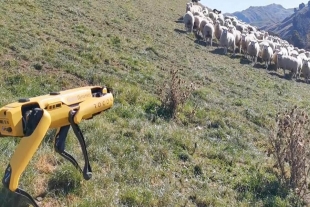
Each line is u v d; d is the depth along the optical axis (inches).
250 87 661.3
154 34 852.6
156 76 530.0
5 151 239.0
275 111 543.8
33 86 375.9
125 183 251.4
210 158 327.6
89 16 763.4
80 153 265.4
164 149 307.3
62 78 418.6
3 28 511.5
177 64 663.1
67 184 224.8
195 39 978.7
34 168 234.2
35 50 467.2
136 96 415.2
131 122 346.9
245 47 989.2
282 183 297.7
